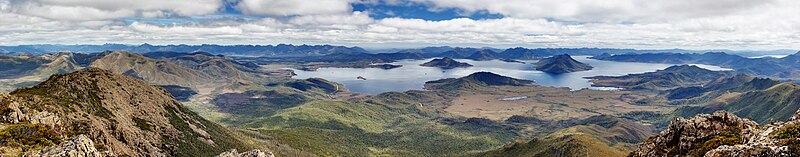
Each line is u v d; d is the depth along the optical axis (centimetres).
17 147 10419
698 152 9856
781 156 7225
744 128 10212
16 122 12475
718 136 10025
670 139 11338
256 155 11981
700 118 10912
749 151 7662
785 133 8131
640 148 12300
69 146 9400
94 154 9825
